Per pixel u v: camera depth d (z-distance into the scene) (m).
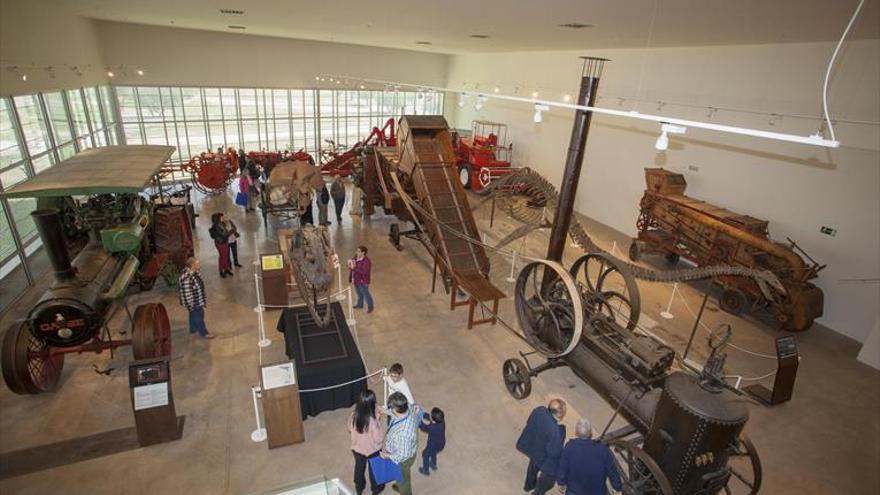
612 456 4.45
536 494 5.02
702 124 4.44
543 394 6.96
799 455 6.19
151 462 5.39
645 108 12.73
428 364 7.45
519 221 14.02
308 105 20.89
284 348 7.59
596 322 6.29
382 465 4.84
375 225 13.45
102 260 7.09
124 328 7.89
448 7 7.19
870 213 8.59
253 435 5.85
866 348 8.30
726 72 10.63
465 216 10.29
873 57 8.20
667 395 4.51
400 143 11.94
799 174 9.51
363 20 9.62
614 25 7.96
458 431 6.14
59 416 6.00
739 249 9.51
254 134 20.03
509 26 9.02
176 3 8.67
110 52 15.73
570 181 7.71
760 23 6.94
